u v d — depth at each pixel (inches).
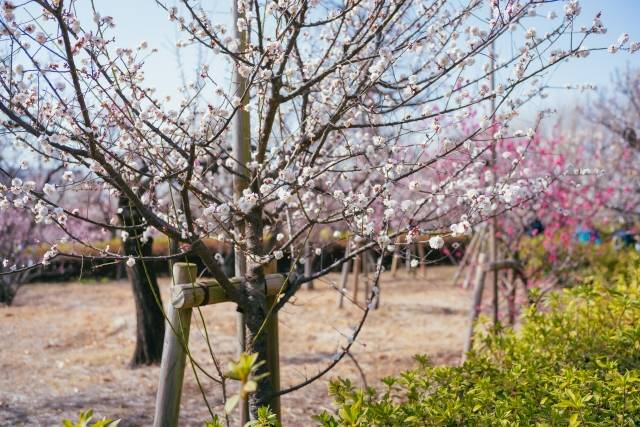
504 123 140.3
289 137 145.8
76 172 161.2
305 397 237.6
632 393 118.0
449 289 505.7
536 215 342.3
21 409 230.5
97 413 226.8
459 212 175.8
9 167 332.5
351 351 312.0
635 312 166.2
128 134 129.6
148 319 289.6
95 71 118.3
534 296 191.5
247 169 141.3
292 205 171.3
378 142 129.7
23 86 115.0
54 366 295.0
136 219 231.5
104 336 360.2
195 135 137.6
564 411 114.2
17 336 360.2
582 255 365.1
